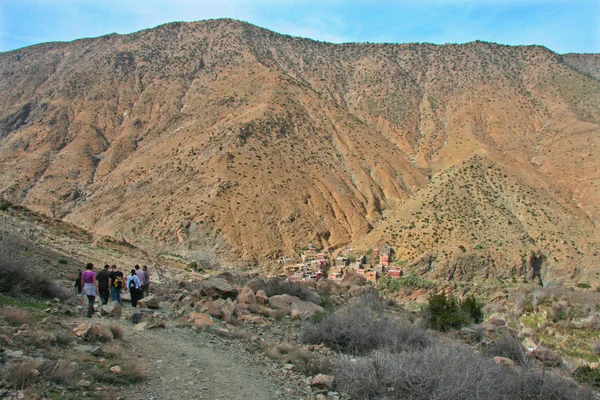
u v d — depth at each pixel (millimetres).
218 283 21250
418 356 10852
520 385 10383
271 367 11391
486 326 18641
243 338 13805
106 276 16656
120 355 10258
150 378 9492
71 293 16266
